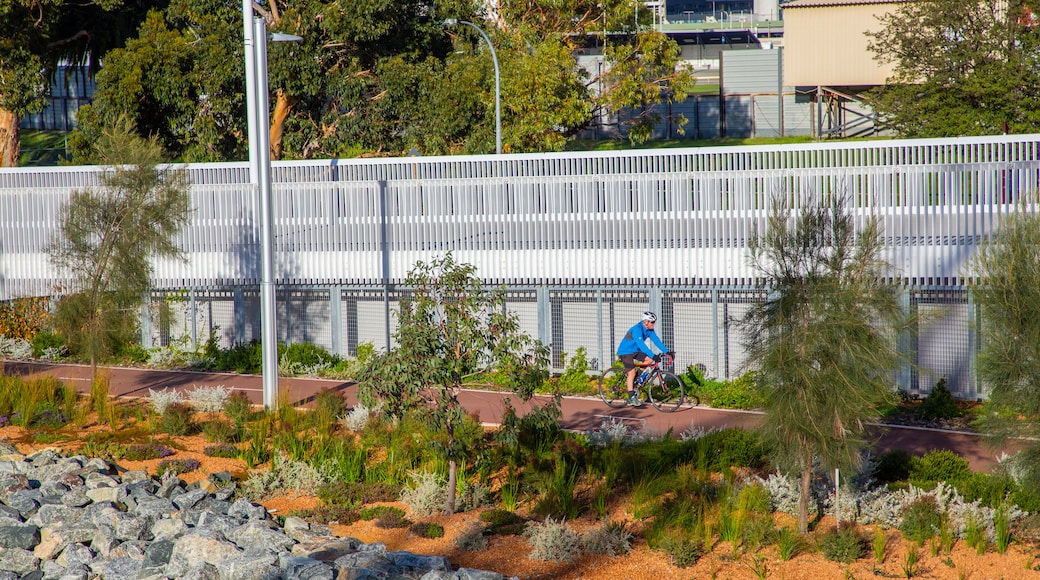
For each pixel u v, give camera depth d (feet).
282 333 99.19
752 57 212.02
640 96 167.12
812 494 53.01
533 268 89.61
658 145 211.20
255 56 75.51
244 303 100.42
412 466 59.47
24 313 107.45
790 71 187.62
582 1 169.58
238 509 51.90
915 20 139.95
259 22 75.15
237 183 97.60
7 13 157.07
